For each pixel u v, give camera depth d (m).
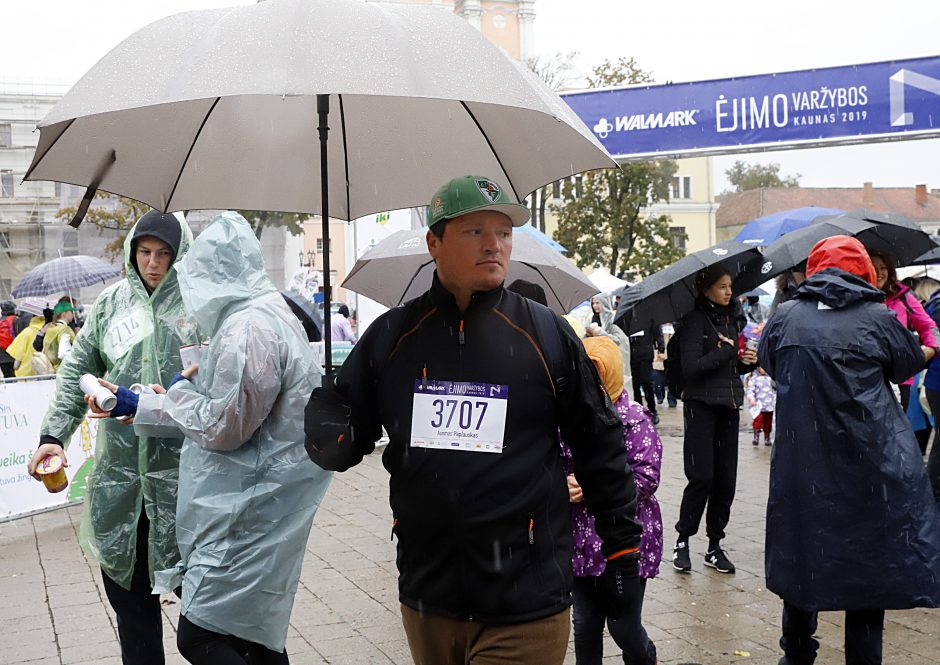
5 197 43.41
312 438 2.65
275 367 3.14
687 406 6.20
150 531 3.60
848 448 3.94
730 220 68.31
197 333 3.71
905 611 5.44
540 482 2.47
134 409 3.23
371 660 4.75
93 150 2.86
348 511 8.31
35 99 43.44
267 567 3.17
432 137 3.14
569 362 2.53
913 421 8.85
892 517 3.87
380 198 3.32
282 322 3.26
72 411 3.85
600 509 2.64
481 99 2.15
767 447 11.78
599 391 2.59
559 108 2.48
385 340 2.61
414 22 2.34
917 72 12.90
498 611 2.43
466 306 2.54
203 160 3.18
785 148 13.59
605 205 32.50
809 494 3.99
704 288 6.23
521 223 2.55
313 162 3.26
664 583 6.00
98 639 5.08
